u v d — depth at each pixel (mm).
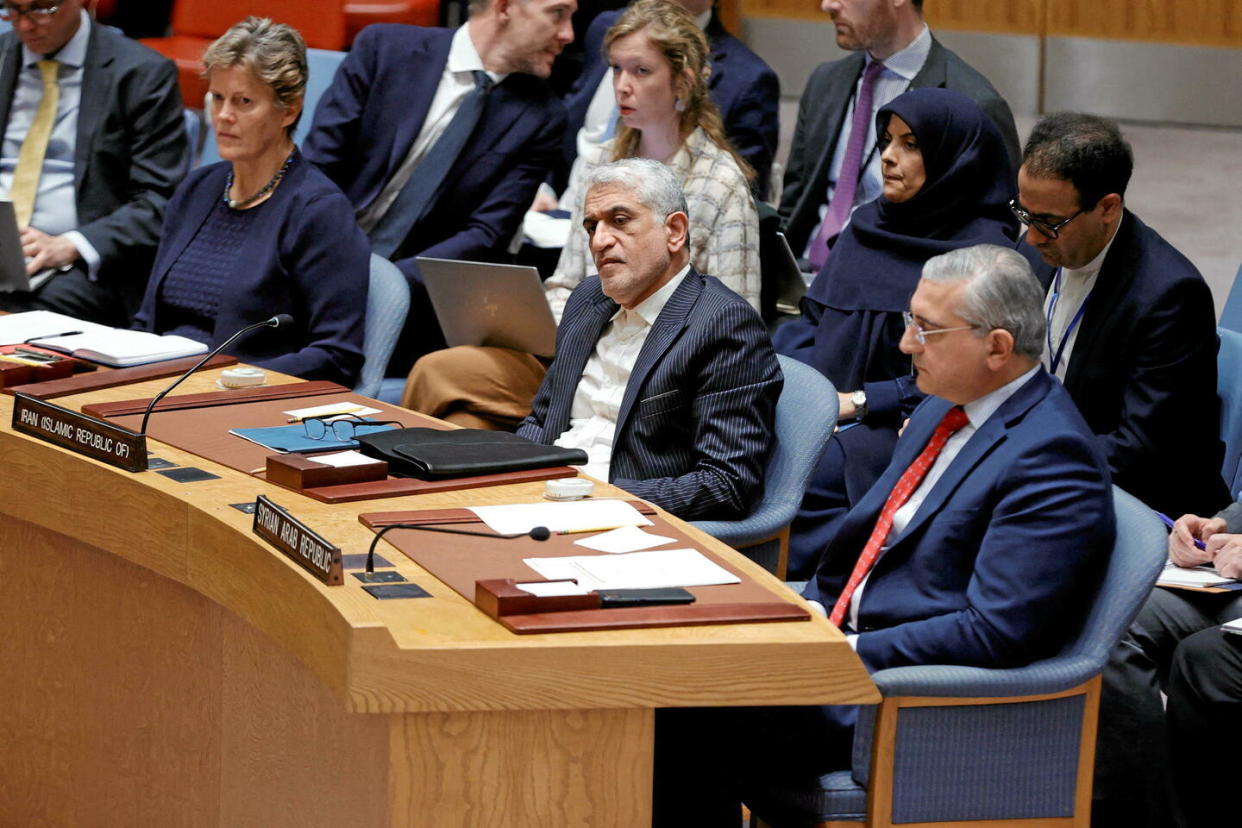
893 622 9273
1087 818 8812
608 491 9695
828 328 14688
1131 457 12211
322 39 21656
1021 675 8438
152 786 9742
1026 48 29375
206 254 14469
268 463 9570
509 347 14336
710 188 14570
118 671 9891
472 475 9812
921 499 9680
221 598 8562
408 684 6910
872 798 8414
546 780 7172
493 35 16812
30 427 10195
